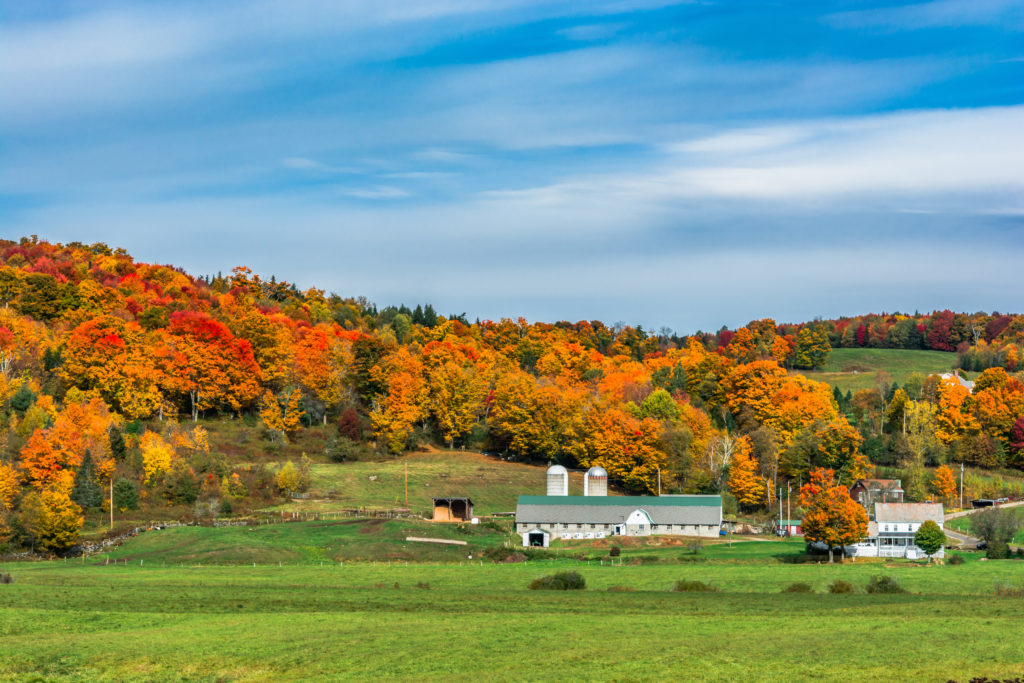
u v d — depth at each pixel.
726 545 139.88
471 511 163.50
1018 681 59.22
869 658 64.31
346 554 125.56
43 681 61.97
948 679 59.53
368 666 64.00
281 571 108.31
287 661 65.31
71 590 90.00
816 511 121.94
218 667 64.25
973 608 81.31
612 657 65.44
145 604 83.62
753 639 70.06
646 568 111.19
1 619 76.69
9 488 133.25
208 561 117.94
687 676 61.06
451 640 70.31
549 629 73.81
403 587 95.75
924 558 124.81
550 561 122.00
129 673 63.38
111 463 153.75
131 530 136.75
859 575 103.62
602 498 163.00
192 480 158.25
